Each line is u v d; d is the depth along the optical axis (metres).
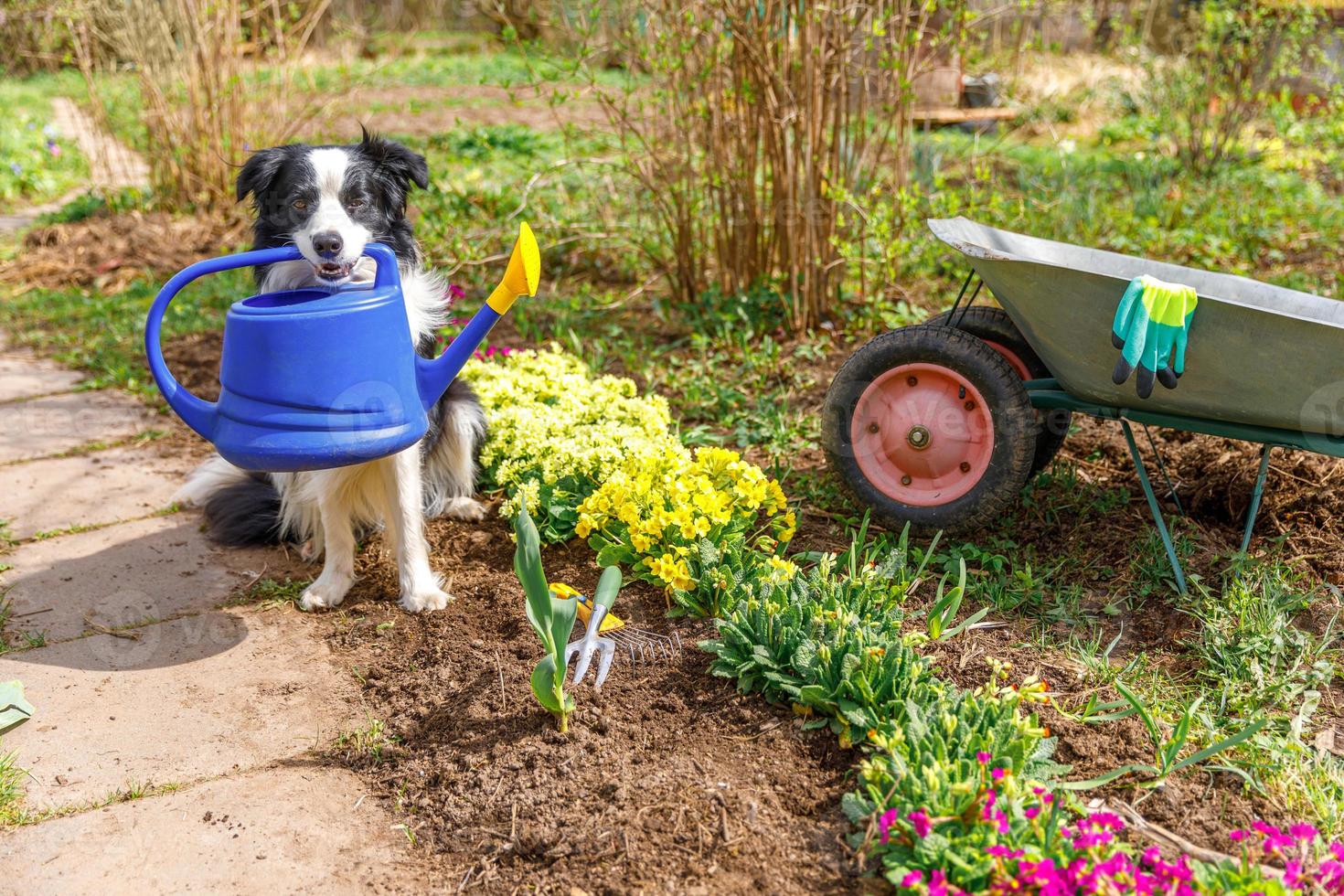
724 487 3.25
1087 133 10.64
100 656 2.99
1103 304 2.82
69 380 5.26
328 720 2.70
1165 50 11.09
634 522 3.10
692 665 2.74
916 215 5.40
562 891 2.08
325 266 2.85
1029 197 6.78
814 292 5.38
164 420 4.79
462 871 2.17
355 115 12.20
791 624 2.64
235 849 2.24
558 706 2.46
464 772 2.44
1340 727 2.56
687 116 5.32
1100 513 3.47
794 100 5.03
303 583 3.42
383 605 3.24
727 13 4.84
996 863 1.90
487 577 3.35
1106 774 2.28
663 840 2.17
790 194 5.23
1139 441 3.99
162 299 2.60
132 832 2.29
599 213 6.50
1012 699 2.35
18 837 2.28
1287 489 3.43
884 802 2.11
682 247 5.64
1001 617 2.99
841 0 4.93
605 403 4.04
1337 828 2.20
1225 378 2.83
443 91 15.14
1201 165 8.86
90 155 10.60
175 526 3.81
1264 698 2.62
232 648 3.04
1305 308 3.45
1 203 9.41
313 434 2.55
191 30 7.98
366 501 3.37
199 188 8.23
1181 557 3.18
